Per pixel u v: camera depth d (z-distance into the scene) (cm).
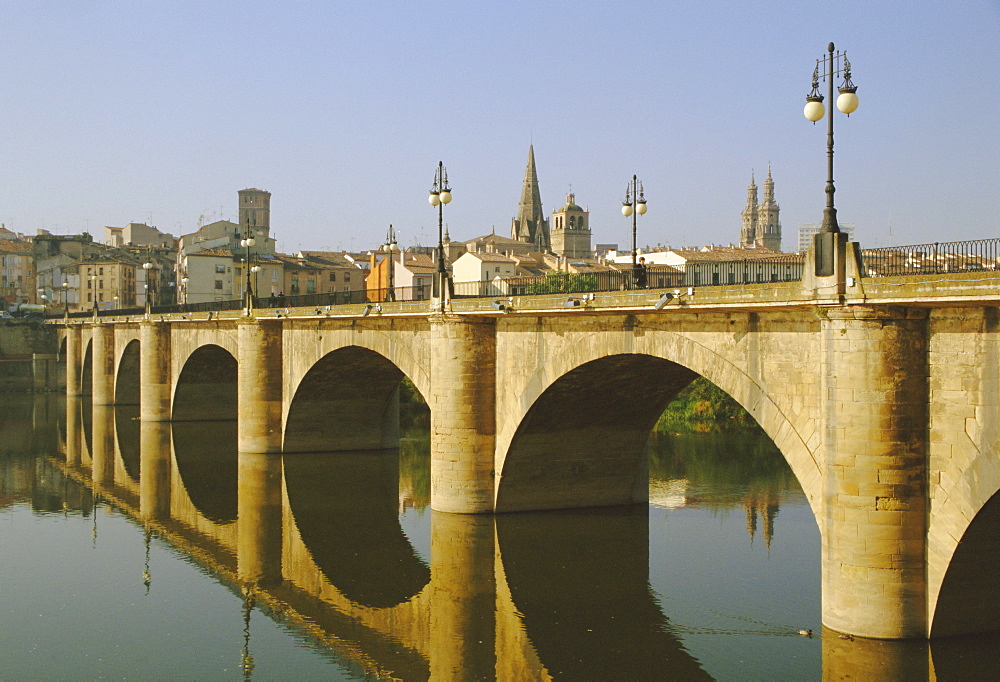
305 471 5997
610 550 3931
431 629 3145
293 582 3716
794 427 2753
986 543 2384
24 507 5209
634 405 4228
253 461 6347
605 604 3322
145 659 2944
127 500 5347
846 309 2452
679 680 2667
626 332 3444
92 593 3625
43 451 7281
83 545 4366
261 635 3141
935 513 2406
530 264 15262
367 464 6241
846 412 2478
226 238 15438
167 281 19150
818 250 2527
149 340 8819
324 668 2848
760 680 2631
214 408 8988
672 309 3069
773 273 2911
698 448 6606
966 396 2319
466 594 3472
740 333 2938
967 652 2448
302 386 6312
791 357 2764
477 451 4309
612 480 4572
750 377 2903
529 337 4019
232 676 2795
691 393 8300
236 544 4312
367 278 12650
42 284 18375
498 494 4328
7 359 13562
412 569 3834
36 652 3008
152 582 3762
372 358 5897
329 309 5541
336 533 4456
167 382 8875
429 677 2764
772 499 4884
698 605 3269
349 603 3456
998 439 2231
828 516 2544
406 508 4969
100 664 2905
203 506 5138
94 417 9469
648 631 3055
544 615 3231
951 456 2364
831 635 2538
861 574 2470
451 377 4294
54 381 13512
